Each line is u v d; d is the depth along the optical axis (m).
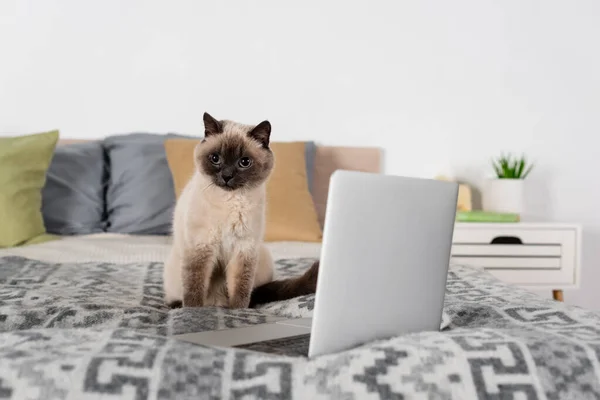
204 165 1.47
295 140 3.03
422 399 0.77
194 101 2.98
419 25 3.04
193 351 0.83
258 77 3.00
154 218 2.60
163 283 1.72
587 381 0.84
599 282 3.19
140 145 2.72
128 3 2.93
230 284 1.51
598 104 3.13
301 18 2.99
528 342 0.89
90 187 2.66
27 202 2.37
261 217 1.51
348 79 3.03
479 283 1.64
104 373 0.76
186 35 2.96
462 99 3.08
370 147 3.03
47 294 1.44
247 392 0.76
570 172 3.15
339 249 0.88
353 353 0.83
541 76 3.11
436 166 3.09
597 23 3.11
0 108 2.91
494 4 3.06
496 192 2.91
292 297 1.50
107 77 2.94
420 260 1.00
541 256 2.78
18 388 0.73
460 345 0.87
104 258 2.07
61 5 2.90
